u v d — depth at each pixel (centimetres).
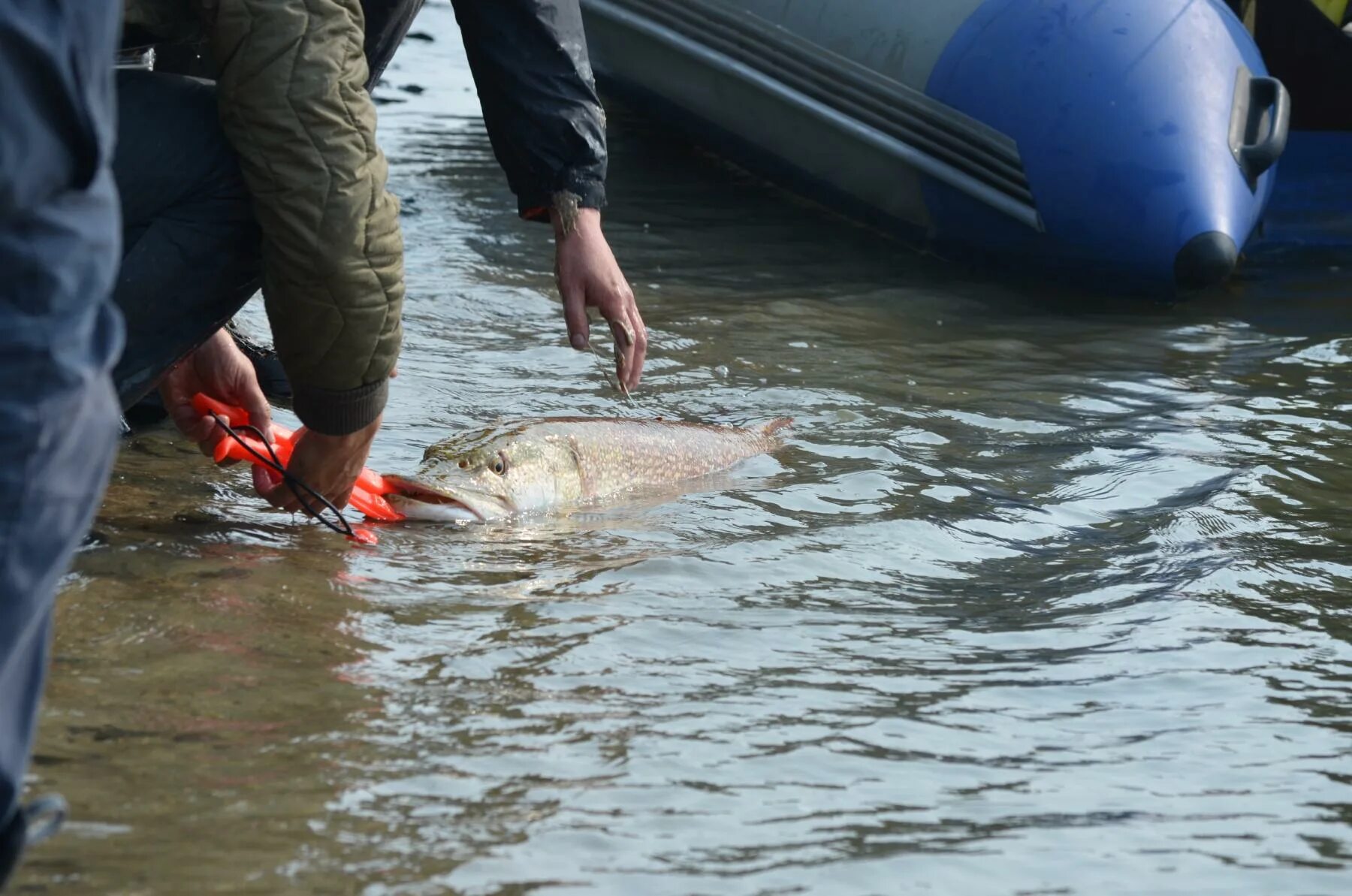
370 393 398
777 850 284
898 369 711
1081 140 889
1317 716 362
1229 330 812
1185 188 872
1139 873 285
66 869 257
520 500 502
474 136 1198
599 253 473
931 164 940
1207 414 652
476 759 312
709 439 564
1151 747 341
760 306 815
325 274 371
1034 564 468
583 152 469
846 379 687
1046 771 326
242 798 287
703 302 817
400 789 296
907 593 438
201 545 427
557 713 337
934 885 276
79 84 203
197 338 399
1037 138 901
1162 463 578
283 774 297
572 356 698
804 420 624
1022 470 567
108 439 219
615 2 1102
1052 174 894
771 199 1087
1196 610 429
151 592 384
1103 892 277
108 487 477
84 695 324
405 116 1255
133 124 380
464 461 499
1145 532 500
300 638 365
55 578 212
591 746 322
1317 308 861
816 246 973
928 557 470
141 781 290
